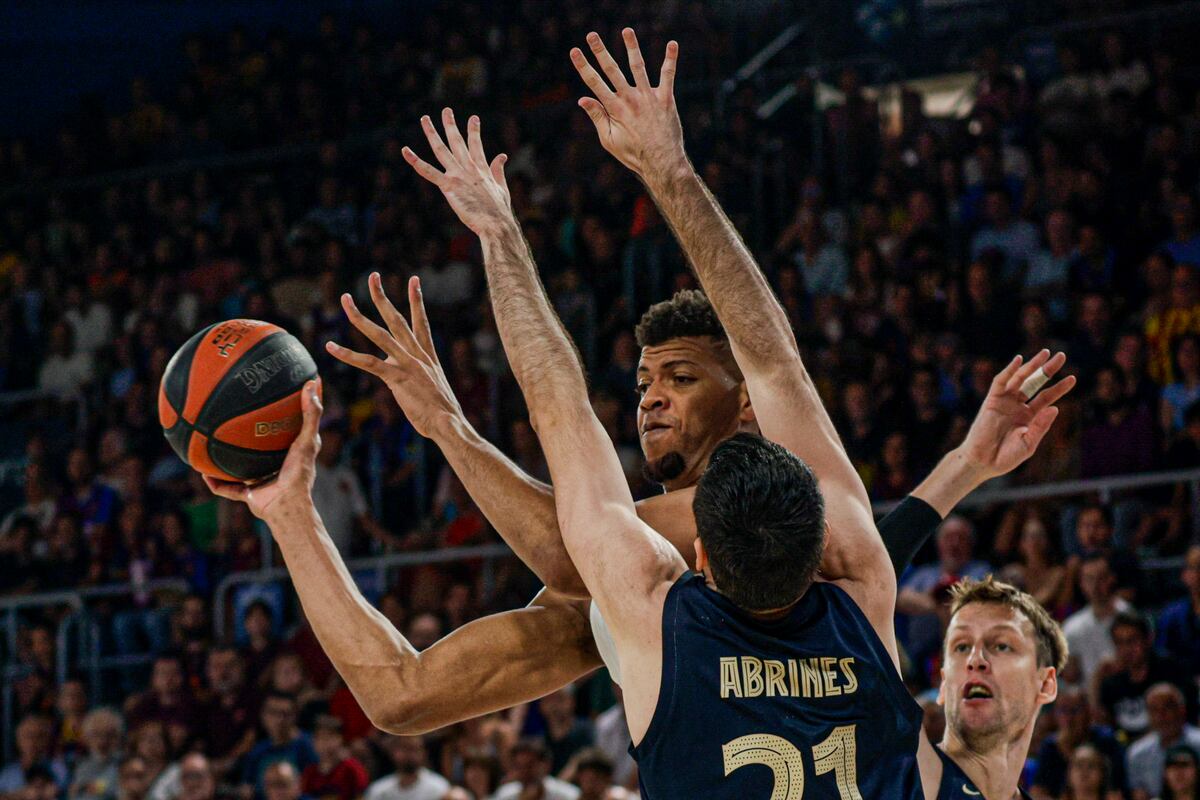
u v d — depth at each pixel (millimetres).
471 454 3299
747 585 2666
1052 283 12164
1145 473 9984
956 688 3930
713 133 14844
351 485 12234
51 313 16703
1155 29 14969
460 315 14258
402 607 10875
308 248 15727
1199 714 8234
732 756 2637
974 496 9773
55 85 19984
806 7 17234
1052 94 14180
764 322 3059
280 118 18438
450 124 3357
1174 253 12055
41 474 13977
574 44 17281
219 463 3195
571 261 14219
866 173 14500
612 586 2771
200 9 20078
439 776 9789
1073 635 8695
